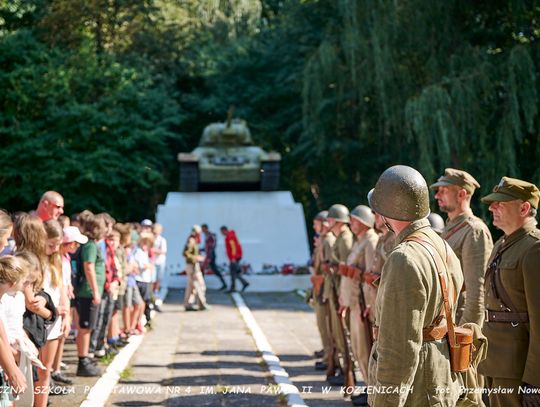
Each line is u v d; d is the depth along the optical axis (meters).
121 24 32.75
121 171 30.52
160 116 33.56
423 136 22.00
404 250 3.90
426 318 3.93
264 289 23.86
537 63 21.94
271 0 39.06
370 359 4.15
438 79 23.73
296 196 39.56
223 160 29.14
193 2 33.28
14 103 30.45
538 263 5.03
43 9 31.09
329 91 30.70
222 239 27.52
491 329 5.29
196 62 35.75
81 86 31.05
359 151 32.25
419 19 23.88
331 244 10.12
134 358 10.73
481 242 5.64
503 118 21.31
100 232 9.10
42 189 29.98
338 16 31.50
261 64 37.38
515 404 5.18
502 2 24.47
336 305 8.98
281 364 10.65
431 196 22.00
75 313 10.45
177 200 28.72
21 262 5.14
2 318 5.41
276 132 37.94
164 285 23.48
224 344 12.21
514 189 5.27
